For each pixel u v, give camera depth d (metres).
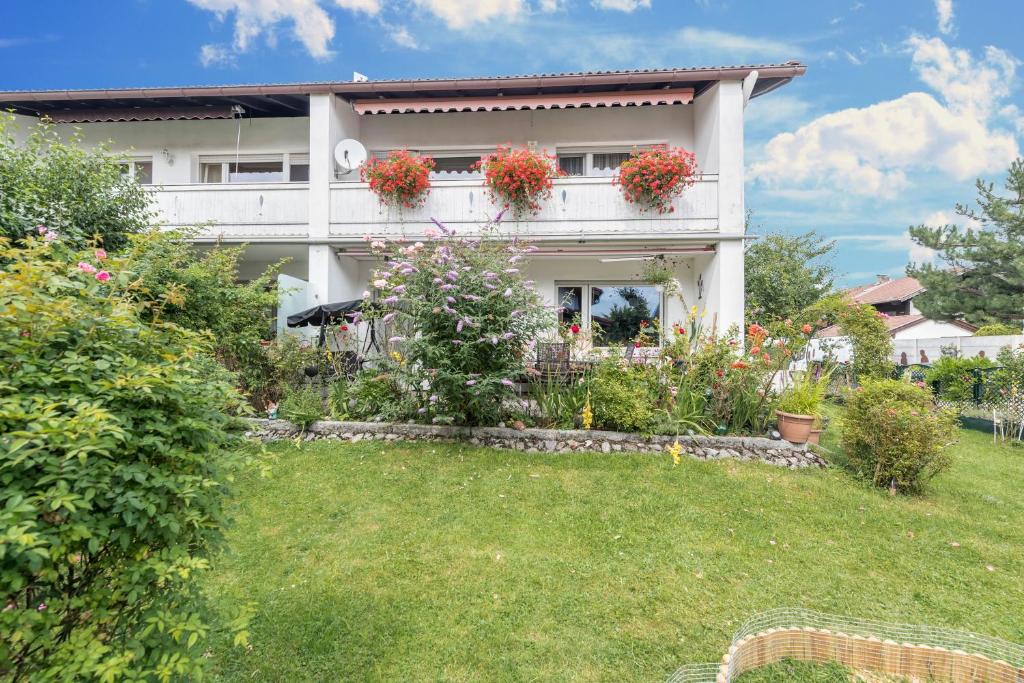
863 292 35.91
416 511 4.45
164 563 1.68
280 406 7.28
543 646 2.65
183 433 1.95
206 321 7.10
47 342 1.86
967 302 17.55
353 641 2.66
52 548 1.45
